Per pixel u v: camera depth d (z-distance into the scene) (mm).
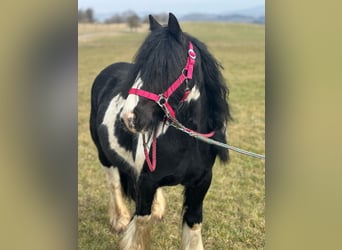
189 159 2881
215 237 3807
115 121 3494
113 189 4105
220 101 2910
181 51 2623
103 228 4086
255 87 10281
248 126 7027
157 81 2529
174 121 2664
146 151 2787
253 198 4500
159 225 4016
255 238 3785
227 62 13930
